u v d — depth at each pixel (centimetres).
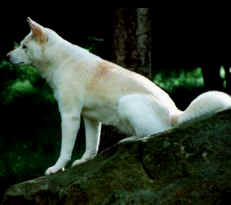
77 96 919
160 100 878
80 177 798
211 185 710
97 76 918
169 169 748
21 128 1728
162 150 761
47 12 1711
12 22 1755
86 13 1705
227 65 1778
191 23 1786
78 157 1449
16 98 1936
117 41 1226
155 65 2081
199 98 816
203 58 1816
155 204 727
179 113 862
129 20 1220
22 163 1408
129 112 860
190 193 716
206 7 1711
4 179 1308
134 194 749
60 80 938
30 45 960
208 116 766
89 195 778
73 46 957
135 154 780
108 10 1314
